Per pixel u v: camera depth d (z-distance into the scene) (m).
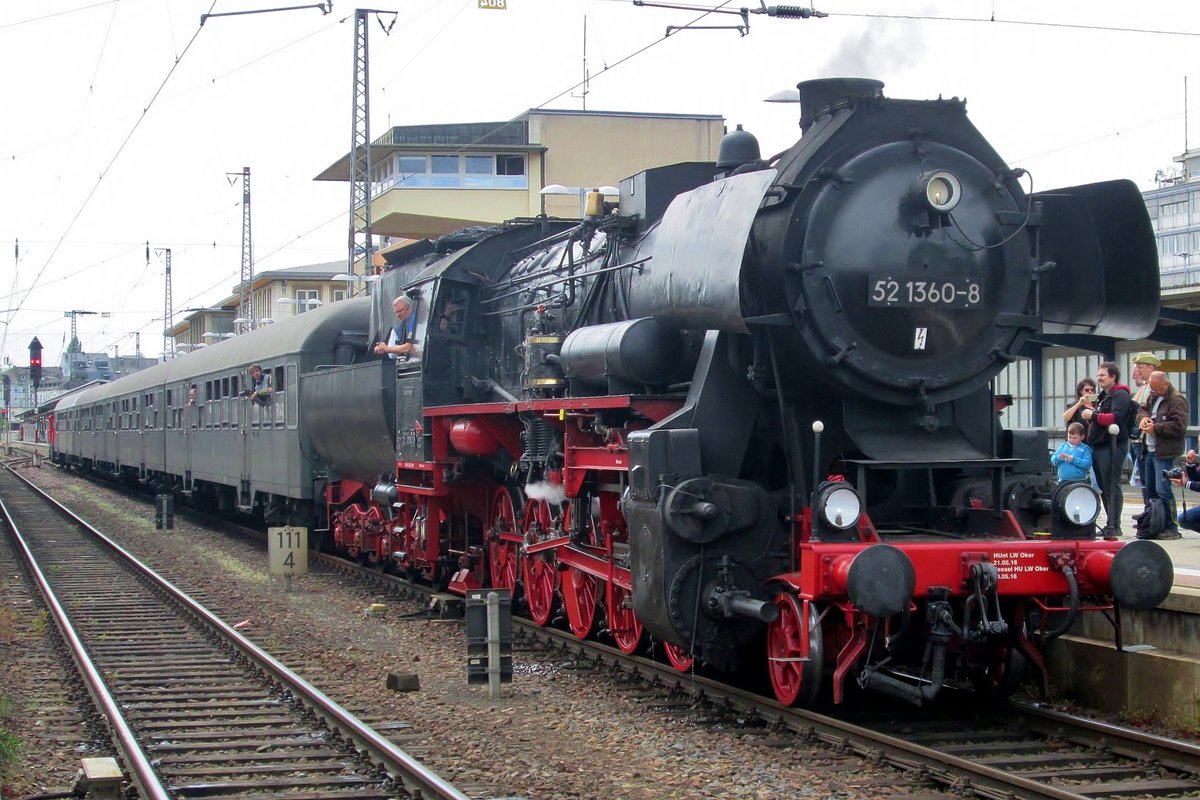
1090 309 10.03
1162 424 12.29
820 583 8.16
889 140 9.27
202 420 28.20
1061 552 8.43
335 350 20.42
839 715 9.23
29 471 57.94
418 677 10.91
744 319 8.66
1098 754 8.07
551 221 15.39
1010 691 9.36
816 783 7.45
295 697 10.12
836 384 9.00
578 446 11.23
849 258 8.95
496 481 14.37
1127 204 9.63
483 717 9.40
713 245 8.96
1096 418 12.41
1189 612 9.10
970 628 8.56
